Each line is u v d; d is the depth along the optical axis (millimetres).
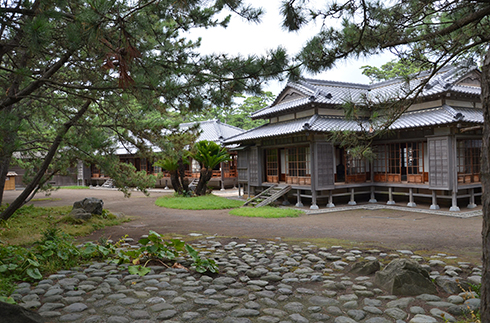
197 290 4949
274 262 6582
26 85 7449
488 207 2725
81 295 4688
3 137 6504
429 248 7703
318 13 5004
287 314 4129
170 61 6621
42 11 4938
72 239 8109
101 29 4574
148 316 4016
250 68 5867
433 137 13422
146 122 9305
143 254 6840
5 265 5348
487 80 2725
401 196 16266
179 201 18703
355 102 5785
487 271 2756
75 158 10188
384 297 4621
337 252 7387
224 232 10250
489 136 2705
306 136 15266
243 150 20328
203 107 6742
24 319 3596
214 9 6707
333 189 15703
